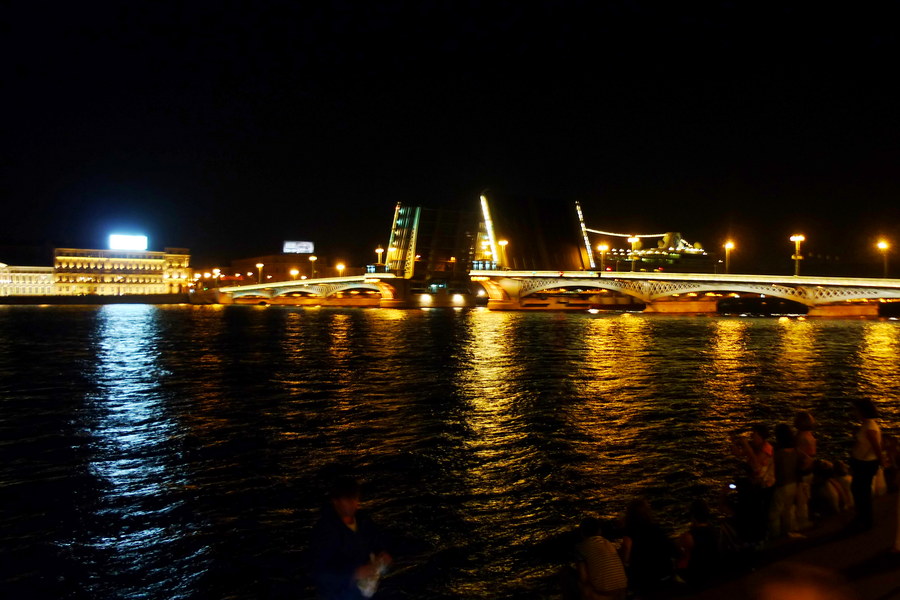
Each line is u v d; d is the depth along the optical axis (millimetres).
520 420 29531
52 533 16734
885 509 11750
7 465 22641
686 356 55719
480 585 14047
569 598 9461
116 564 15086
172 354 58219
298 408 32562
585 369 47156
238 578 14453
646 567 10383
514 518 17594
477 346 65250
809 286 121000
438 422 29172
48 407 33094
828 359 53344
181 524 17266
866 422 10812
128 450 24594
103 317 127312
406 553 15523
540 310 165875
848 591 6461
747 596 9141
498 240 161500
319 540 6914
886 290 111250
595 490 19688
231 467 22359
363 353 58719
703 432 27000
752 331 86438
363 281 186875
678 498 18922
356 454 23922
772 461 11602
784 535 10992
